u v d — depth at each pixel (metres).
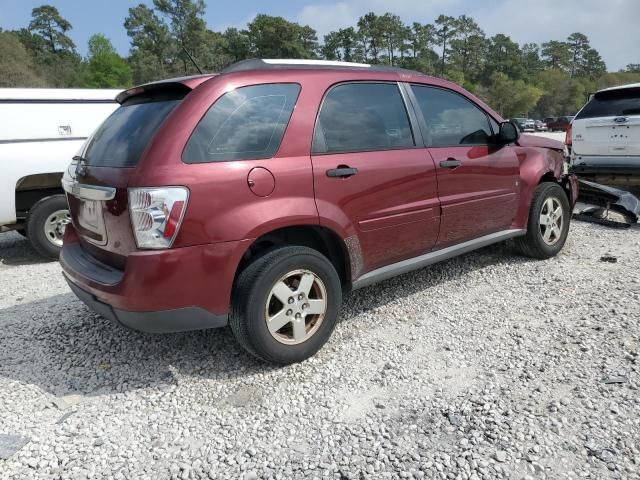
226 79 2.97
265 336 3.02
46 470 2.37
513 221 4.73
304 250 3.13
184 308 2.80
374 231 3.53
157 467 2.37
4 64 59.22
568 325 3.56
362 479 2.22
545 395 2.75
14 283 5.38
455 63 113.06
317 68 3.41
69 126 6.33
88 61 92.62
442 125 4.10
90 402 2.93
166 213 2.67
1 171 5.82
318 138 3.24
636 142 6.92
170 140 2.74
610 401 2.66
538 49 144.50
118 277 2.88
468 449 2.37
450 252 4.17
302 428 2.60
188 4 80.38
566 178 5.34
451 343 3.42
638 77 127.56
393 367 3.14
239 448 2.47
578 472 2.20
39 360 3.45
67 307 4.43
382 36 104.00
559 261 5.00
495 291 4.30
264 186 2.94
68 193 3.52
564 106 112.62
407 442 2.45
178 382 3.06
